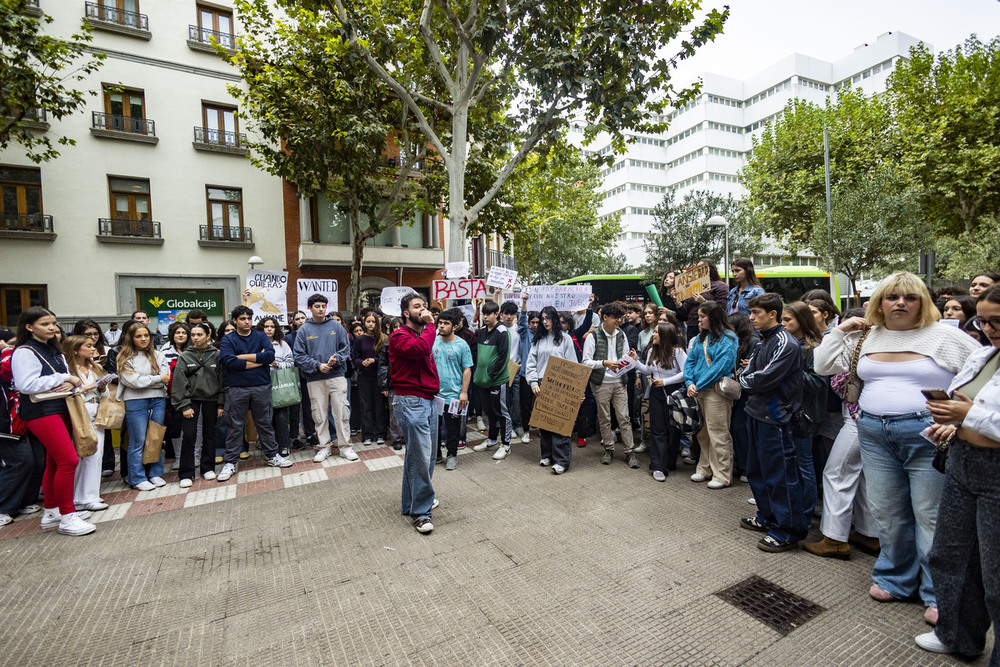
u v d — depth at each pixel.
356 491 5.07
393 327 6.61
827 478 3.57
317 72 12.36
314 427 6.89
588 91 8.95
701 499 4.66
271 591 3.27
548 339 5.77
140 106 15.28
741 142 54.69
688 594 3.11
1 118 11.45
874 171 18.67
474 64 9.73
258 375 5.68
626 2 9.02
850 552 3.55
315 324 6.21
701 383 4.78
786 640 2.67
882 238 15.80
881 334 2.98
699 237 20.17
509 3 8.94
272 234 17.20
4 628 2.94
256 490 5.17
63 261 14.24
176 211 15.70
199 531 4.20
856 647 2.59
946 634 2.46
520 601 3.08
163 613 3.05
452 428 5.70
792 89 49.97
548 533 4.00
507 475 5.48
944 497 2.42
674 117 56.38
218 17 16.36
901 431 2.78
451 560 3.61
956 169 18.44
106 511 4.67
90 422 4.38
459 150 10.24
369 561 3.63
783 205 22.16
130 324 5.20
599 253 31.69
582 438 6.63
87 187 14.52
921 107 19.89
